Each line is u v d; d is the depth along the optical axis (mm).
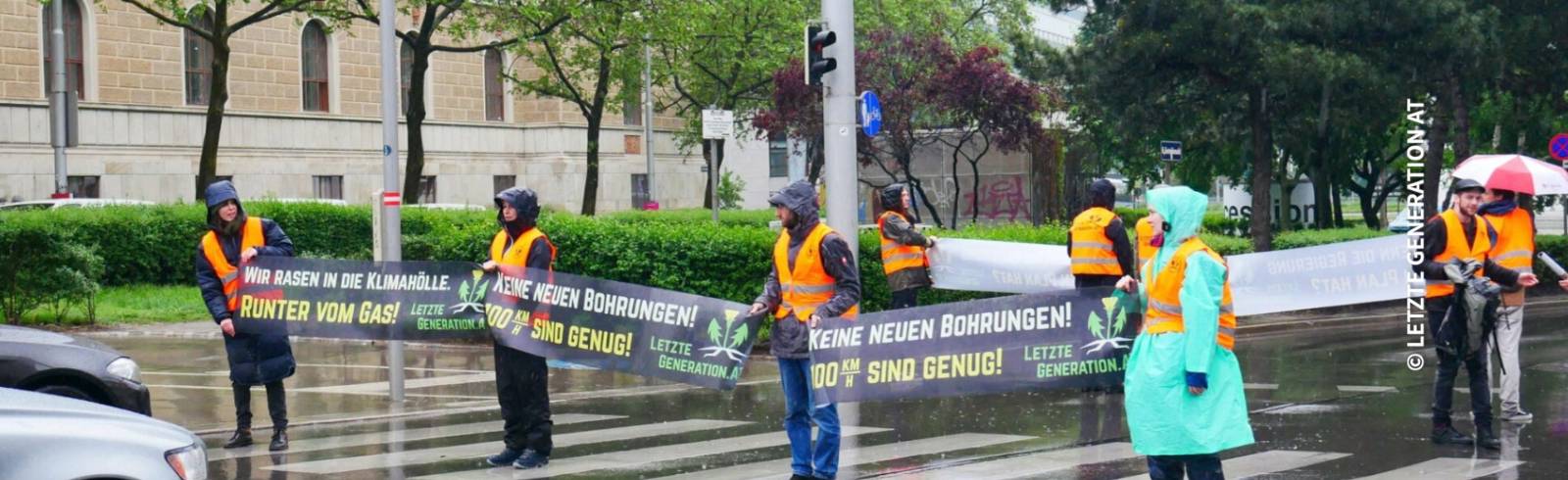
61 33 32156
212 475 10086
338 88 46406
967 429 11961
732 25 37531
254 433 12312
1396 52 24578
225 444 11656
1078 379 8914
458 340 19469
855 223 14164
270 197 32906
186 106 41719
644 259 18531
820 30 14172
